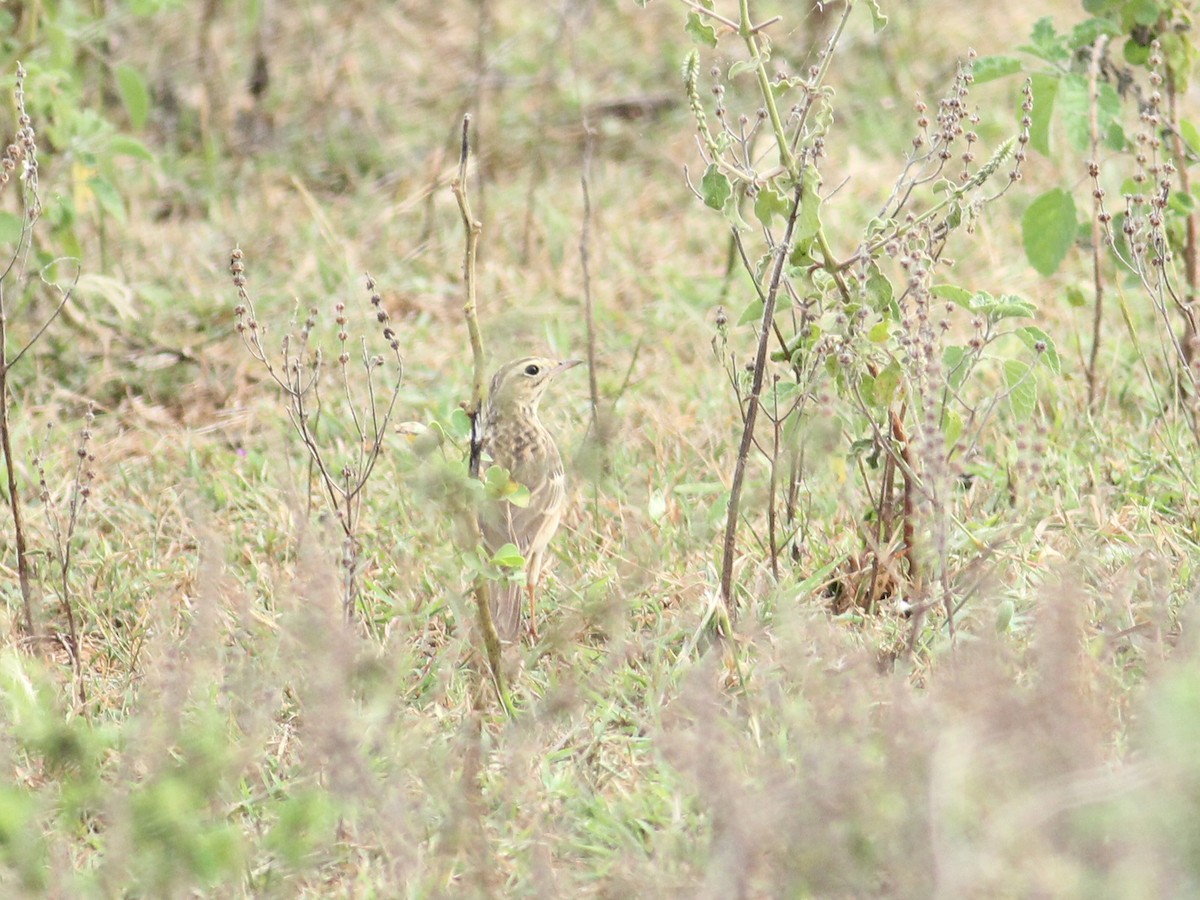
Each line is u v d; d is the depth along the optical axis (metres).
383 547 11.30
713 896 6.71
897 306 9.48
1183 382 12.55
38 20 15.34
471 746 8.21
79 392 14.62
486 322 15.33
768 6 22.19
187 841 7.42
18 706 8.91
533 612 10.13
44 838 8.04
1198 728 6.71
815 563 10.59
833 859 6.77
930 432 8.84
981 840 6.53
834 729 7.63
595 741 8.78
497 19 22.11
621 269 16.38
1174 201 11.90
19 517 10.22
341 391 14.30
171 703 8.39
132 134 19.69
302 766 8.52
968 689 7.32
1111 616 9.37
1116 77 12.73
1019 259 16.08
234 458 13.25
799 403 9.78
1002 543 9.74
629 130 19.66
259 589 10.79
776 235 15.05
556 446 10.87
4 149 15.16
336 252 16.69
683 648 9.39
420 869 7.58
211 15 20.03
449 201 18.02
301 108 20.52
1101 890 6.22
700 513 11.60
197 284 16.20
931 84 20.28
